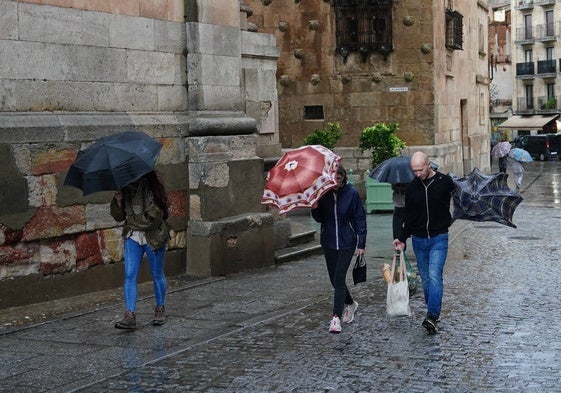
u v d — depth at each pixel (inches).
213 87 520.4
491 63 3575.3
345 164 1115.3
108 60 457.4
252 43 581.9
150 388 279.1
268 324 373.7
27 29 412.8
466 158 1449.3
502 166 1429.6
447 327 366.0
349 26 1110.4
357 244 365.4
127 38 469.4
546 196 1224.8
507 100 3700.8
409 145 1117.1
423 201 360.2
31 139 409.1
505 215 391.2
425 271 365.4
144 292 450.9
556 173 1887.3
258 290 462.6
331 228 363.9
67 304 414.0
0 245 397.7
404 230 366.3
